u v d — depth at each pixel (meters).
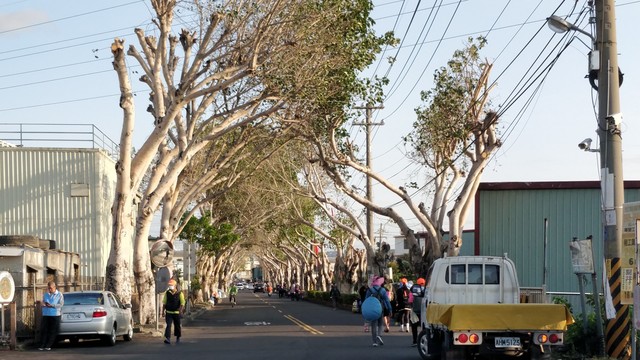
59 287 27.88
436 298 18.94
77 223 38.62
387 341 25.17
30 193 38.62
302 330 31.67
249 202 61.28
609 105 15.82
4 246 25.17
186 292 49.88
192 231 50.03
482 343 15.24
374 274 47.72
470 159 38.09
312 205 63.69
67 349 23.00
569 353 17.02
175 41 29.94
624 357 15.67
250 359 19.36
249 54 28.20
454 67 36.41
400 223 39.97
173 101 28.23
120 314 25.28
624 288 15.00
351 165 37.25
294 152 46.44
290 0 28.09
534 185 33.75
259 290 149.12
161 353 21.48
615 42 15.95
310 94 30.64
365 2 29.80
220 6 28.31
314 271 98.75
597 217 33.00
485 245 34.12
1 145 40.03
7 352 21.50
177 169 31.22
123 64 27.39
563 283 33.12
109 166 41.31
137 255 31.42
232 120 31.56
